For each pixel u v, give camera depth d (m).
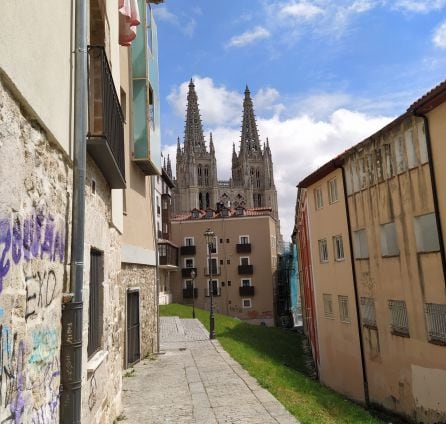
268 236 60.34
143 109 15.27
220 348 18.84
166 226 56.28
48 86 3.96
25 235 3.44
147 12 16.39
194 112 111.50
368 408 17.95
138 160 14.92
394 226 16.45
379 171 17.25
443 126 13.63
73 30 5.04
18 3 3.16
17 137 3.27
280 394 10.48
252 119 115.56
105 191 7.36
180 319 35.78
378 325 17.50
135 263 14.90
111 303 7.78
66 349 4.59
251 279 59.84
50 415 4.10
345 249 20.28
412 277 15.27
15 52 3.10
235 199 109.19
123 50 14.46
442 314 13.95
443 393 13.74
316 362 25.62
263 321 58.94
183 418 8.20
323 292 23.38
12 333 3.11
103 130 5.62
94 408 5.94
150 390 10.67
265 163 113.75
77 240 4.88
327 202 22.22
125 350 13.53
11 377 3.07
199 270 60.16
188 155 107.88
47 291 4.05
